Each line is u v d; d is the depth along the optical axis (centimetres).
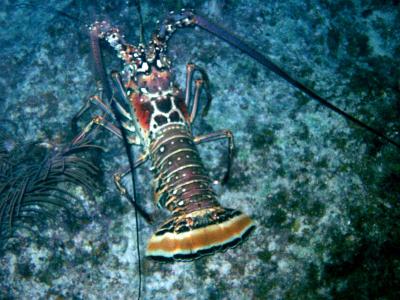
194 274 64
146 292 63
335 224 65
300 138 69
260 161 68
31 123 73
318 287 63
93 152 69
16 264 64
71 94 74
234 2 77
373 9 81
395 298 62
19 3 84
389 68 77
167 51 74
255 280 63
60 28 78
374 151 68
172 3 78
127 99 69
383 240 64
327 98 71
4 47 80
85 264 65
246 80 72
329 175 67
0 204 65
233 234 62
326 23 78
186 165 64
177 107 67
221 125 70
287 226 65
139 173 69
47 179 66
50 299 63
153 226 66
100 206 67
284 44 75
